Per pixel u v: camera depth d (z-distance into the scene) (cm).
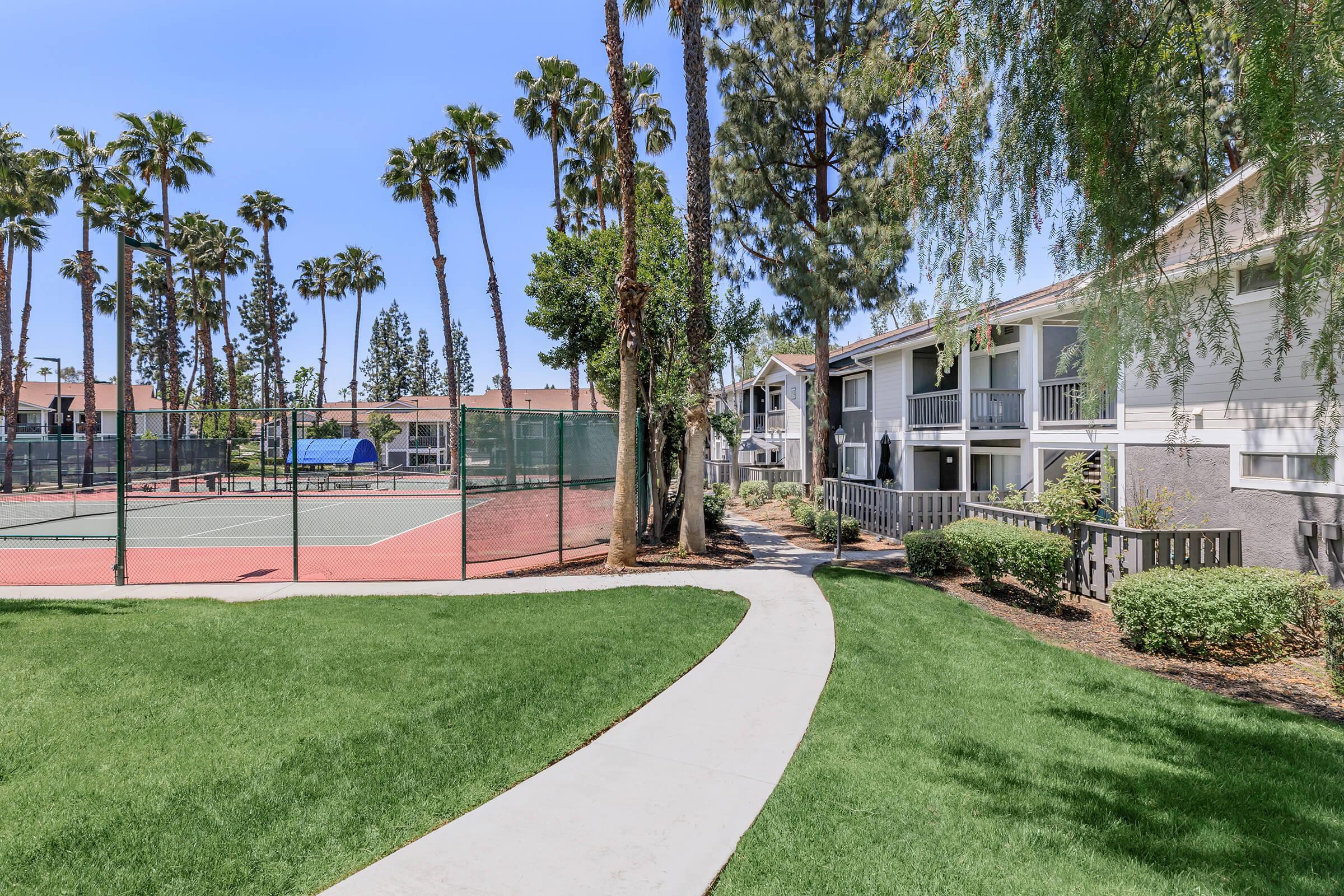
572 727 521
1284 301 363
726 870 346
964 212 448
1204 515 1025
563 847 367
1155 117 412
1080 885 335
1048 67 418
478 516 1304
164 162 3572
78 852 356
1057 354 1769
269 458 5088
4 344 3403
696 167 1341
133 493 3325
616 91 1145
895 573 1197
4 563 1474
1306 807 411
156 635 743
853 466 2761
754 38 1958
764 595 987
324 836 374
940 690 609
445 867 349
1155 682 642
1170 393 1095
